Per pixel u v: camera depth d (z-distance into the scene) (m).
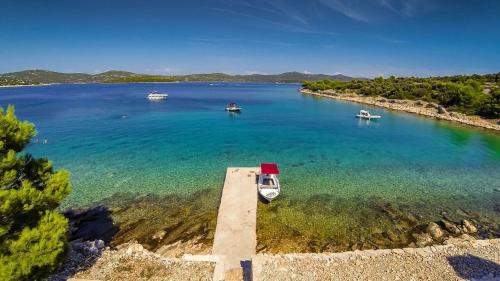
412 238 20.97
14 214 10.87
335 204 25.84
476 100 76.88
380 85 135.00
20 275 10.19
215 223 22.53
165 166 35.12
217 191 28.12
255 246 19.73
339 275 15.23
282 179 31.56
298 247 19.77
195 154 40.34
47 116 70.94
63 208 24.75
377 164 37.25
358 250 18.25
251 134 54.00
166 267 15.94
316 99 125.50
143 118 69.94
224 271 16.52
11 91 169.62
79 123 62.28
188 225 22.31
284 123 66.19
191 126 60.97
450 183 31.27
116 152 40.78
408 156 41.09
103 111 81.06
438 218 23.95
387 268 15.82
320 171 34.25
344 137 52.72
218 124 63.72
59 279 14.53
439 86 108.44
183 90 195.12
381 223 22.94
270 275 15.17
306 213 24.16
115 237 20.80
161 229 21.78
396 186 30.14
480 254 17.11
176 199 26.47
